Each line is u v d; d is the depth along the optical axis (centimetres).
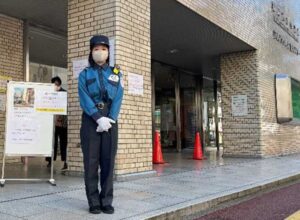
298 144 1805
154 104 1612
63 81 1217
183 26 1147
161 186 710
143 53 831
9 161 1005
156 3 959
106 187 504
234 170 991
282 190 805
